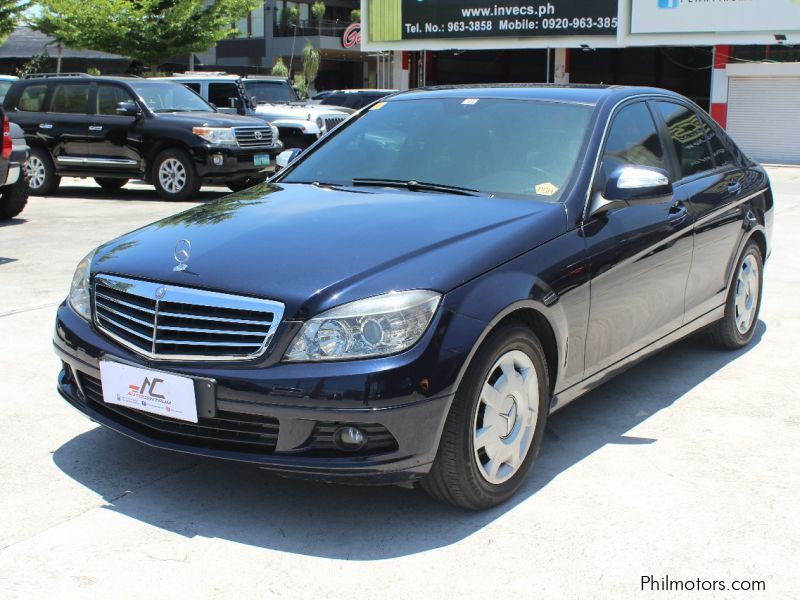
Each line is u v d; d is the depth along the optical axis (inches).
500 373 127.2
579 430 162.9
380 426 114.0
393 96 191.5
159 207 481.1
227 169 508.7
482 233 131.9
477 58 1286.9
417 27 1059.3
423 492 136.4
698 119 202.8
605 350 152.6
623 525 125.6
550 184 150.6
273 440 119.0
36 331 221.0
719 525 125.8
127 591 107.7
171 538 121.1
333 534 122.7
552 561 115.7
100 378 130.9
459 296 119.7
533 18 986.7
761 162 949.2
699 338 218.4
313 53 1771.7
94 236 365.7
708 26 906.1
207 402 118.7
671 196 158.9
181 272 126.4
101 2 997.8
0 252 325.1
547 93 174.1
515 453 131.2
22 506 130.0
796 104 922.7
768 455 151.5
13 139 393.1
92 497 133.2
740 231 200.5
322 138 187.2
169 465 145.3
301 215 142.4
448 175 159.5
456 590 108.7
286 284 119.1
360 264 122.0
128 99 523.5
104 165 529.0
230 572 112.4
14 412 167.5
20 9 1106.7
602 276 145.9
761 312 254.8
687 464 147.4
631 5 934.4
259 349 116.9
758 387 188.2
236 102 645.3
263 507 130.8
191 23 1027.3
